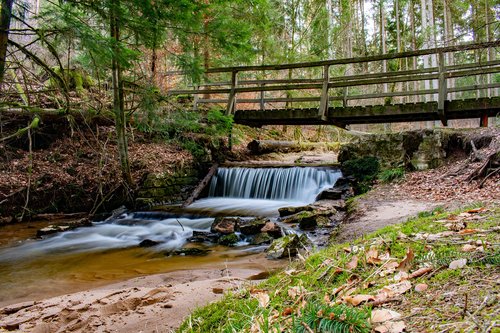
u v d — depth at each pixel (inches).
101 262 212.7
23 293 162.7
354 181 350.0
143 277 173.3
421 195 252.4
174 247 241.1
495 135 293.3
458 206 188.1
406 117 369.1
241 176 421.7
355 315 54.5
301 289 74.7
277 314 65.9
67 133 390.0
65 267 203.9
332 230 237.9
